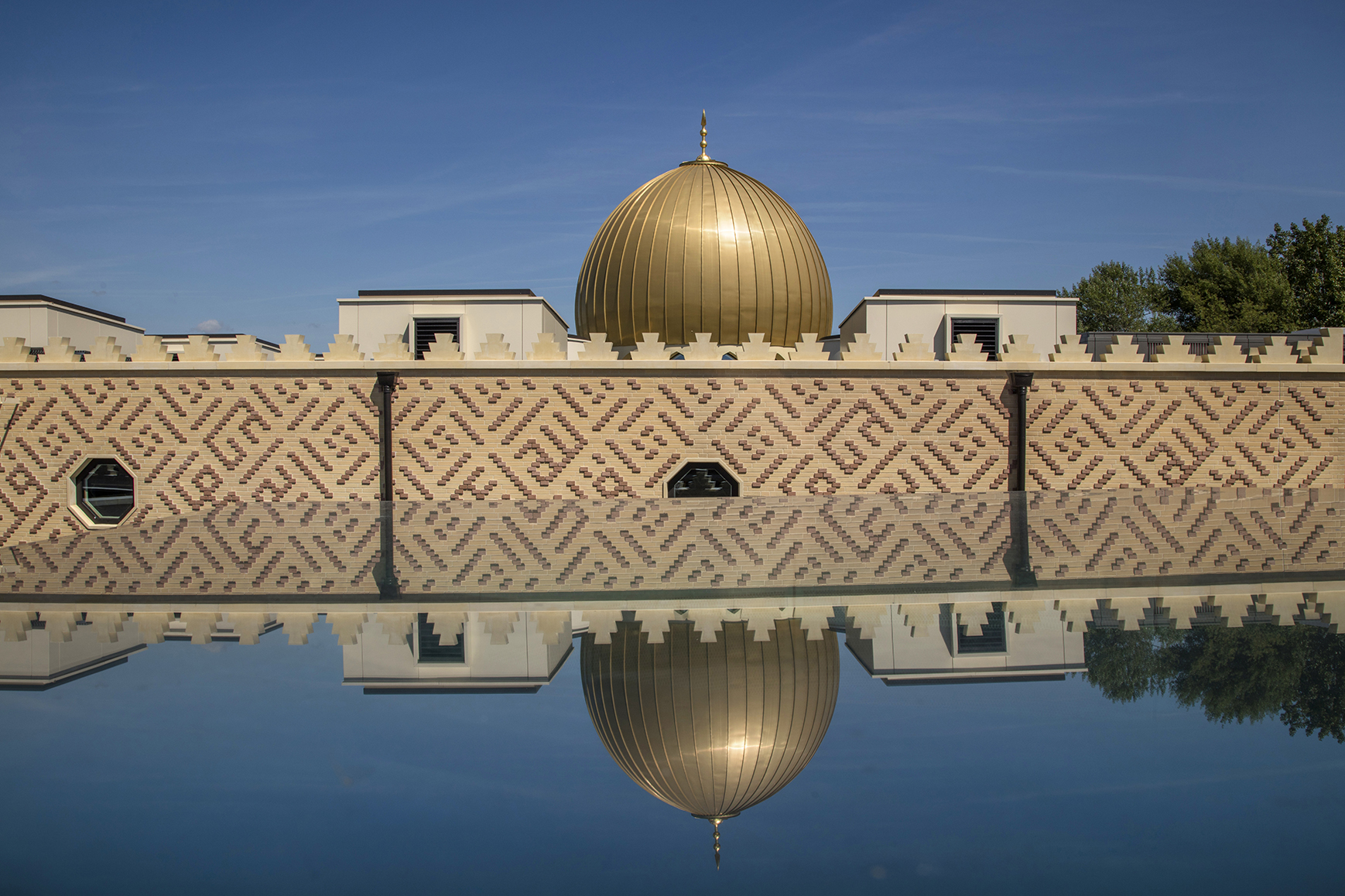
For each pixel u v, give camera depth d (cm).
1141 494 1395
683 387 1448
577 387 1444
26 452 1477
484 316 1673
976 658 395
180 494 1462
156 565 728
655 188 1916
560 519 1084
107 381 1467
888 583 589
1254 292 4075
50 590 595
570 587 589
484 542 866
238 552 800
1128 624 458
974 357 1483
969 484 1473
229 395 1458
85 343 1902
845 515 1083
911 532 909
